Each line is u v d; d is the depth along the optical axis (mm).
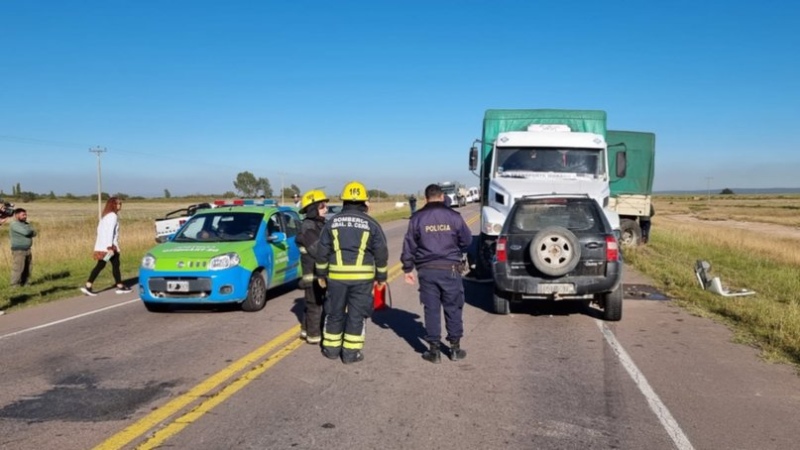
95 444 4414
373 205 74062
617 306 8547
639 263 15016
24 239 12844
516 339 7633
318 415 4980
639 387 5699
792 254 20516
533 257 8188
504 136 12945
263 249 10039
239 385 5773
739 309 9203
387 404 5238
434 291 6578
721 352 6961
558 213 8766
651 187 19859
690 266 15125
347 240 6457
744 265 17281
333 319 6586
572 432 4629
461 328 6668
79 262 17312
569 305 9922
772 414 4996
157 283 9203
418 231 6586
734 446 4367
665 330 8117
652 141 19781
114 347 7355
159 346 7363
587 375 6086
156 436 4559
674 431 4641
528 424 4785
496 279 8586
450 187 60000
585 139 12812
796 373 6133
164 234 18000
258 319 8945
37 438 4535
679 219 53812
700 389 5641
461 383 5828
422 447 4348
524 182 12117
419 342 7469
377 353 6934
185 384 5836
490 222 11766
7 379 6074
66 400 5402
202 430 4672
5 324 9039
